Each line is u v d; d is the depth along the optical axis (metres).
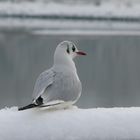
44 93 4.28
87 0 70.31
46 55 32.78
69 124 3.65
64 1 70.31
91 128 3.62
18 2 67.94
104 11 67.62
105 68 25.64
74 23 63.97
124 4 70.19
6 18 63.53
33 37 50.25
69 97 4.53
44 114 3.84
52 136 3.59
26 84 20.02
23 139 3.60
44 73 4.65
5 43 43.47
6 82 20.45
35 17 65.19
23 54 33.69
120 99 16.84
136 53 34.97
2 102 16.23
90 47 40.44
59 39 48.22
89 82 20.52
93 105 15.39
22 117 3.76
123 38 50.62
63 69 4.71
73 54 4.94
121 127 3.61
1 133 3.61
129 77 22.69
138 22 67.19
